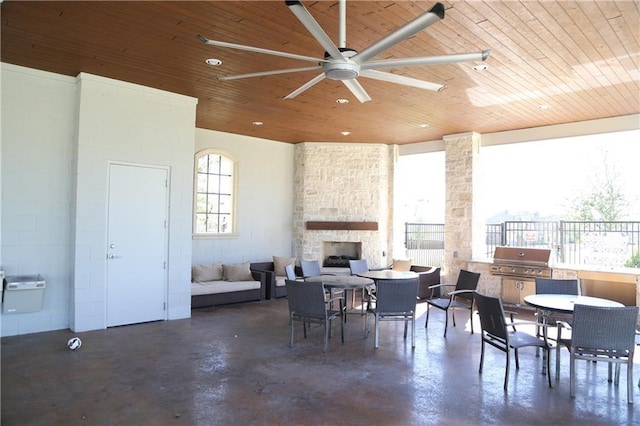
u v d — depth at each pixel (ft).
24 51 14.49
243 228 27.96
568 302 13.29
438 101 19.33
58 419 9.64
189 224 19.84
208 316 20.30
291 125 24.85
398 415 10.05
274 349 15.23
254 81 17.26
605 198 42.96
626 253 22.44
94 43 13.79
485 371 13.19
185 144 19.53
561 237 24.54
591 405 10.75
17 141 16.01
